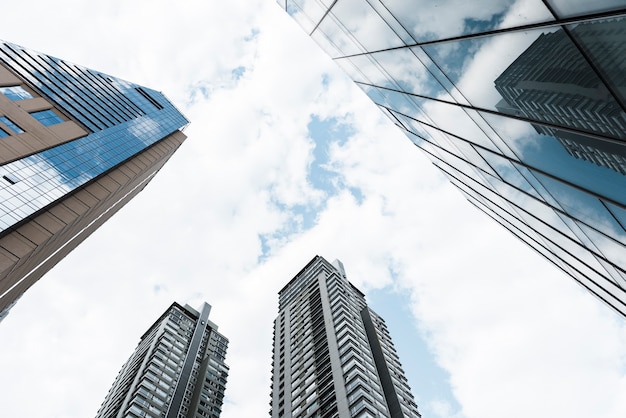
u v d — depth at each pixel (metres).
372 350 74.62
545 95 7.24
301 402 62.38
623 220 8.22
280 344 84.56
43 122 52.62
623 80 5.50
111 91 80.81
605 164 7.03
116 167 59.97
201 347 118.44
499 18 7.39
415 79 13.24
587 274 15.73
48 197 42.97
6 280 36.66
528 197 12.62
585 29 5.72
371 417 50.53
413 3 9.86
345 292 89.06
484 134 11.20
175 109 103.81
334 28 16.95
